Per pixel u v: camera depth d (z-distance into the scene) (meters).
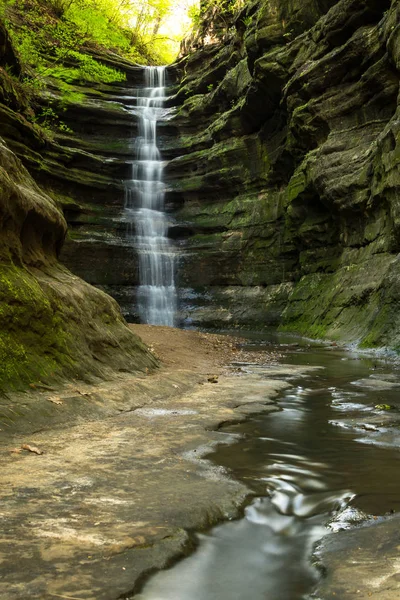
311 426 4.70
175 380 7.02
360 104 17.39
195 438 4.14
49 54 32.03
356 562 2.03
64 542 2.15
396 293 12.14
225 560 2.12
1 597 1.71
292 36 21.08
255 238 26.34
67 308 6.12
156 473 3.20
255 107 24.70
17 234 5.97
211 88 31.39
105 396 5.29
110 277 28.03
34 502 2.61
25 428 4.07
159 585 1.88
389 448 3.90
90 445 3.81
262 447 3.94
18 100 22.98
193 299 28.28
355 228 17.45
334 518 2.57
